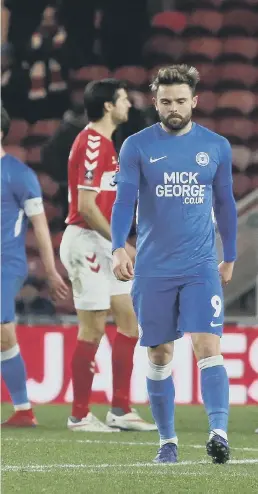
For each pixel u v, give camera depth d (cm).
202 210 2005
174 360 3231
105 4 4609
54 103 4559
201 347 1980
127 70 4581
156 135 2020
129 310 2739
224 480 1791
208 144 2019
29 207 2706
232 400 3259
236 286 3481
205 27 4697
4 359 2744
